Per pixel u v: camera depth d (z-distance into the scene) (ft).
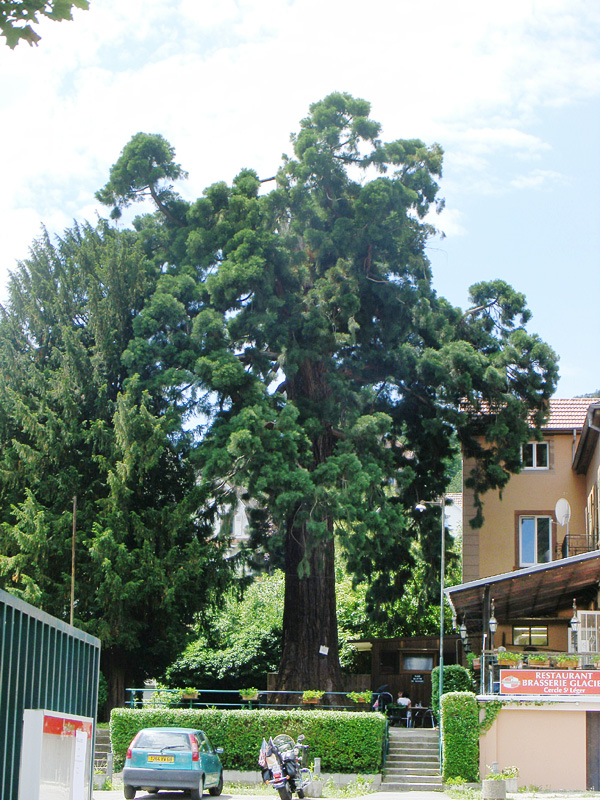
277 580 139.13
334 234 98.02
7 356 103.09
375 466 94.02
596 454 105.91
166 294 97.45
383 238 99.35
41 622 36.40
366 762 82.84
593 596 94.99
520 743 79.10
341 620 128.36
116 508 94.38
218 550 99.40
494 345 109.70
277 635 122.01
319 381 103.30
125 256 102.63
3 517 99.55
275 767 69.15
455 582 124.67
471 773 79.00
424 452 109.60
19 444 96.27
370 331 103.55
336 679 100.73
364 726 83.61
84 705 44.16
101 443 96.78
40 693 36.27
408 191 99.40
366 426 95.04
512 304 110.32
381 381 107.76
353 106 100.58
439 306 106.93
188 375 94.02
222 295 97.66
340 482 93.40
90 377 101.09
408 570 111.34
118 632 93.56
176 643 101.76
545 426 120.67
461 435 107.96
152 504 102.73
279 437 90.84
